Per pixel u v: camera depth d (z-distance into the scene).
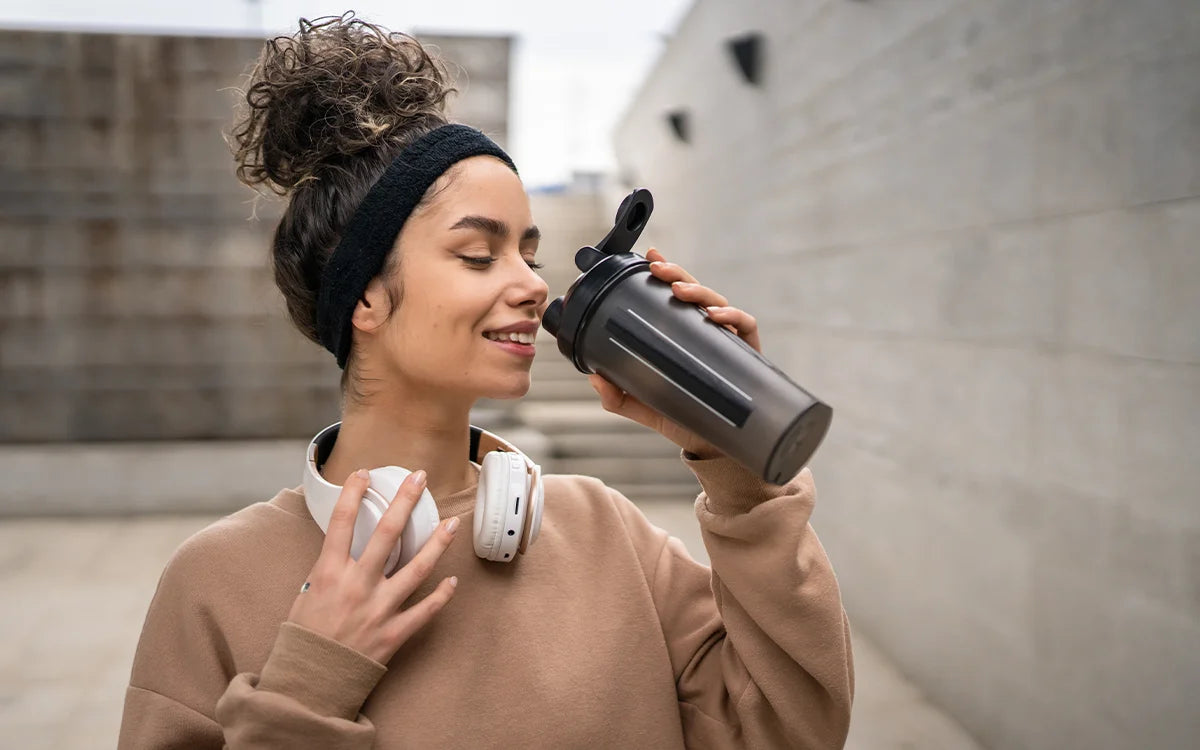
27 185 5.19
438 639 0.78
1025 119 2.18
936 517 2.67
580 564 0.87
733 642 0.81
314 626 0.69
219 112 5.27
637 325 0.71
